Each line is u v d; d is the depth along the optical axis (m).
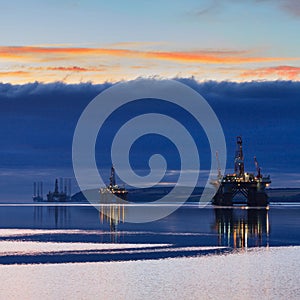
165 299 146.00
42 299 144.88
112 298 145.88
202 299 146.00
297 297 148.12
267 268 184.75
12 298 145.88
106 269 181.88
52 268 182.88
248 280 166.38
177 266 188.12
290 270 181.50
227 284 161.88
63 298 146.00
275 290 154.75
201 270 181.00
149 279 167.38
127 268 183.75
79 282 163.00
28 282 162.38
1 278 167.38
